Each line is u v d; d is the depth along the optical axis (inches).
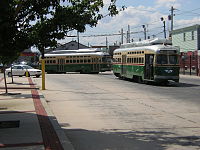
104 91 901.2
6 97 722.8
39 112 501.4
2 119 438.6
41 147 288.8
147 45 1135.6
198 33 1913.1
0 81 1328.7
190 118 474.0
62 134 343.3
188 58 1833.2
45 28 370.9
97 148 309.7
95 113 523.8
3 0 327.3
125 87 1029.2
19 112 501.7
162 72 1051.9
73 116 496.4
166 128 403.9
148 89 957.2
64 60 2160.4
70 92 874.8
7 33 362.0
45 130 363.3
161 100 692.7
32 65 3002.0
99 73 2169.0
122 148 309.0
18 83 1216.8
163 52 1052.5
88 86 1076.5
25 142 307.9
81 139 346.9
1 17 344.5
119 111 543.5
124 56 1355.8
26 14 375.6
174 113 519.8
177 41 2140.7
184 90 922.7
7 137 330.0
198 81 1307.8
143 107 589.3
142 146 316.2
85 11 378.0
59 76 1769.2
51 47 386.0
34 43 371.9
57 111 547.8
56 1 369.7
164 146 316.2
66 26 370.9
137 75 1201.4
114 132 382.0
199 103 641.6
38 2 368.5
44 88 952.3
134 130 393.4
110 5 384.2
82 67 2121.1
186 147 312.3
